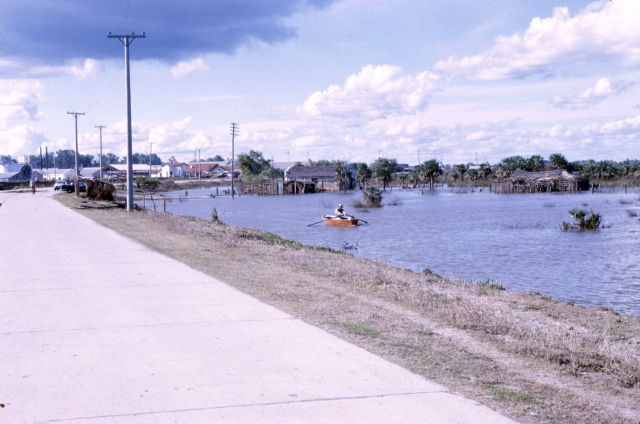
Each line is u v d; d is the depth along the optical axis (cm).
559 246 2700
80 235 1867
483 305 883
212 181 16700
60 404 464
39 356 595
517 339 707
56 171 15600
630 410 478
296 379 527
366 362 580
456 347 651
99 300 884
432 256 2372
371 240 3019
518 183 9769
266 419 437
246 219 4722
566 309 1028
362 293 994
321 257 1611
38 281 1045
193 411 451
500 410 460
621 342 761
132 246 1588
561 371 584
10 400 473
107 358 589
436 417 443
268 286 1020
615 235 3155
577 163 11550
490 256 2367
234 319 763
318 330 707
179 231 2073
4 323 735
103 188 4659
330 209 6041
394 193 10256
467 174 13888
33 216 2723
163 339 662
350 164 13588
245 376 534
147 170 17662
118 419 435
